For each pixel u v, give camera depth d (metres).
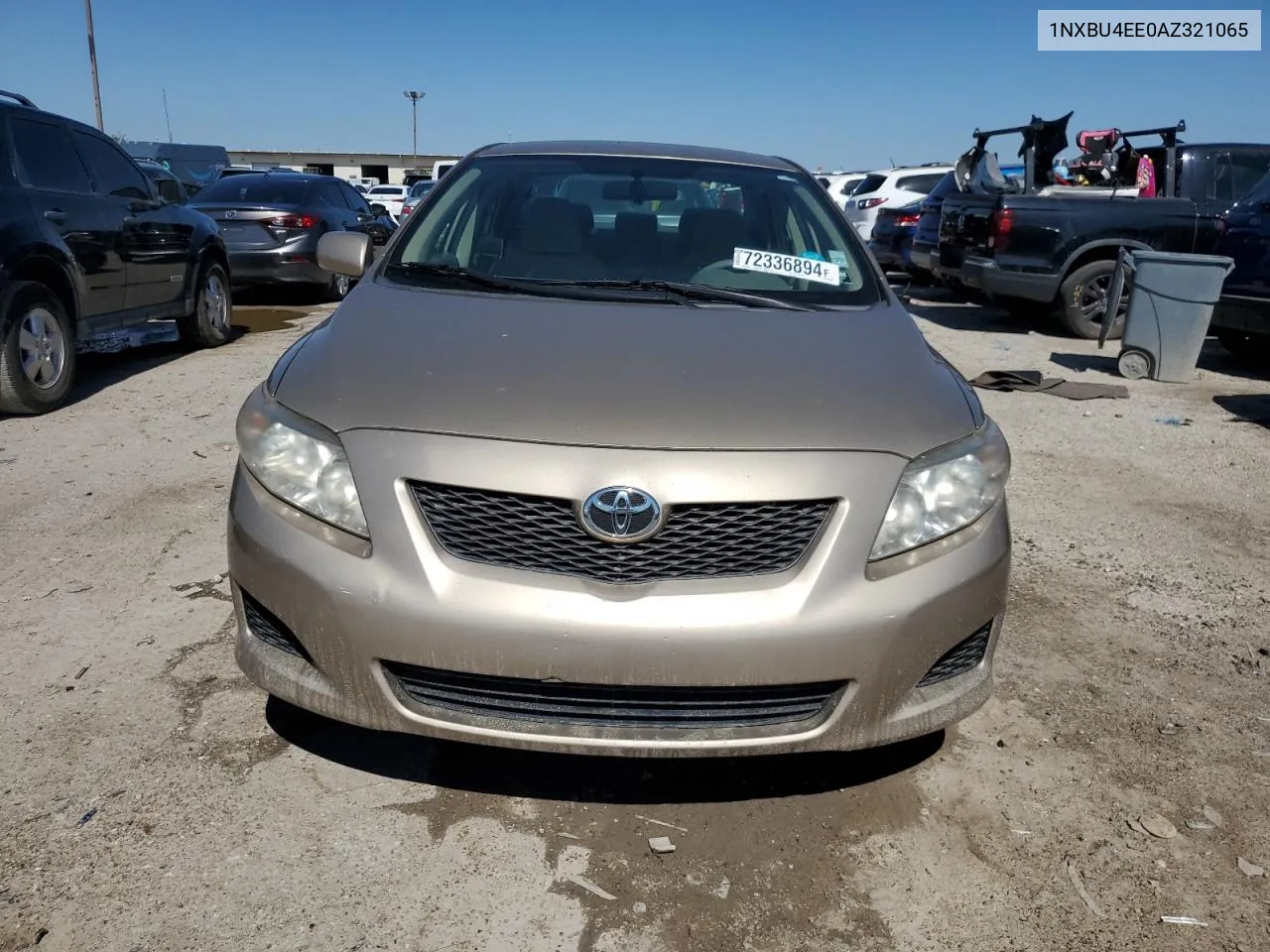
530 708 2.27
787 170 4.05
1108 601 3.92
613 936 2.16
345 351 2.63
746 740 2.28
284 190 11.25
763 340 2.79
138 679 3.05
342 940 2.11
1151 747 2.93
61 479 4.84
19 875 2.24
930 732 2.42
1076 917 2.26
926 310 12.72
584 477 2.19
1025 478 5.43
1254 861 2.46
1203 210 10.59
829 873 2.37
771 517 2.23
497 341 2.67
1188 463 5.78
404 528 2.22
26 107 6.21
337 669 2.29
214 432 5.70
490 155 3.98
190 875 2.27
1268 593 4.04
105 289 6.66
